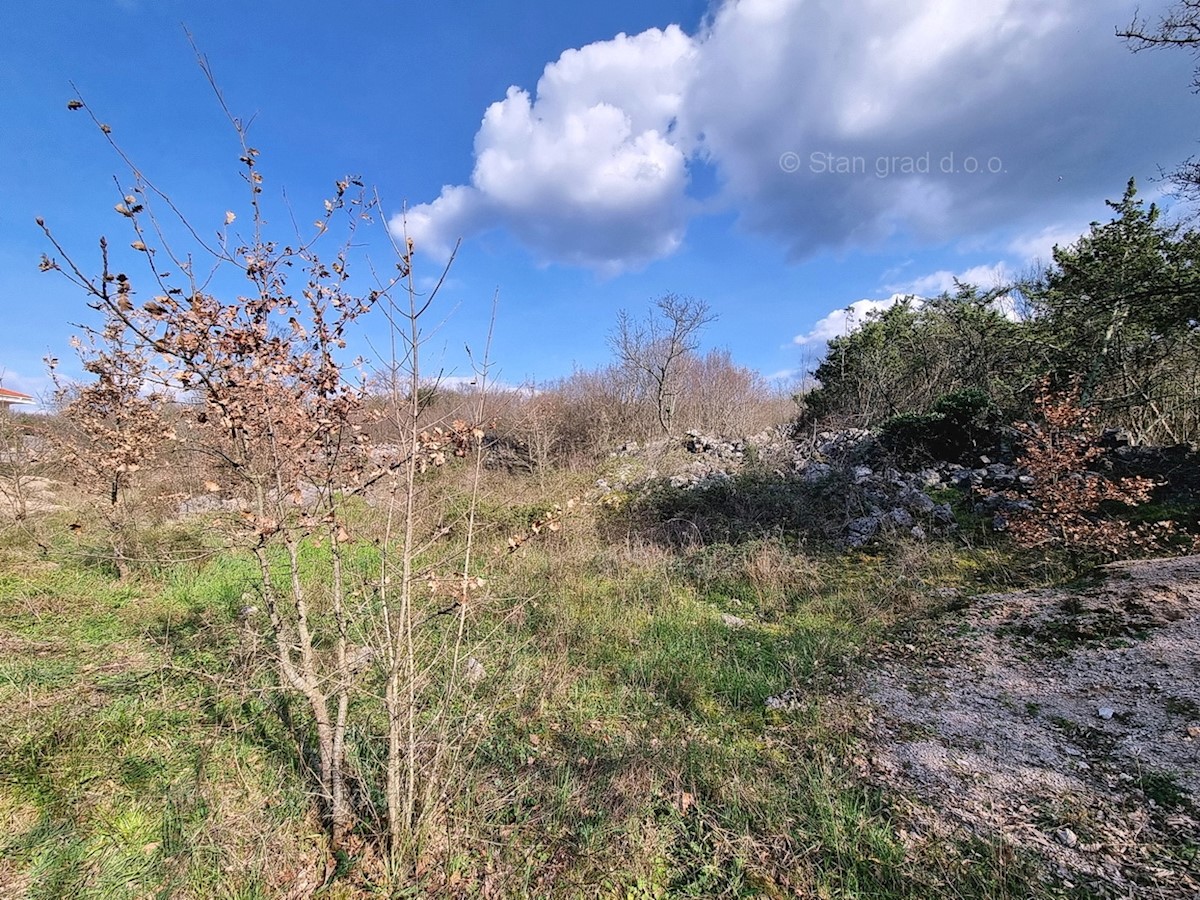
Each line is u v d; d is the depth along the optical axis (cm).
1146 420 1102
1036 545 581
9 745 283
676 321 1667
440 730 261
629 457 1252
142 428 463
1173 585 416
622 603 523
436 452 241
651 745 307
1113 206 1123
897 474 823
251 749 295
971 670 373
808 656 415
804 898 211
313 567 579
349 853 232
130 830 241
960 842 230
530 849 236
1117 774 259
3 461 793
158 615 475
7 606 473
